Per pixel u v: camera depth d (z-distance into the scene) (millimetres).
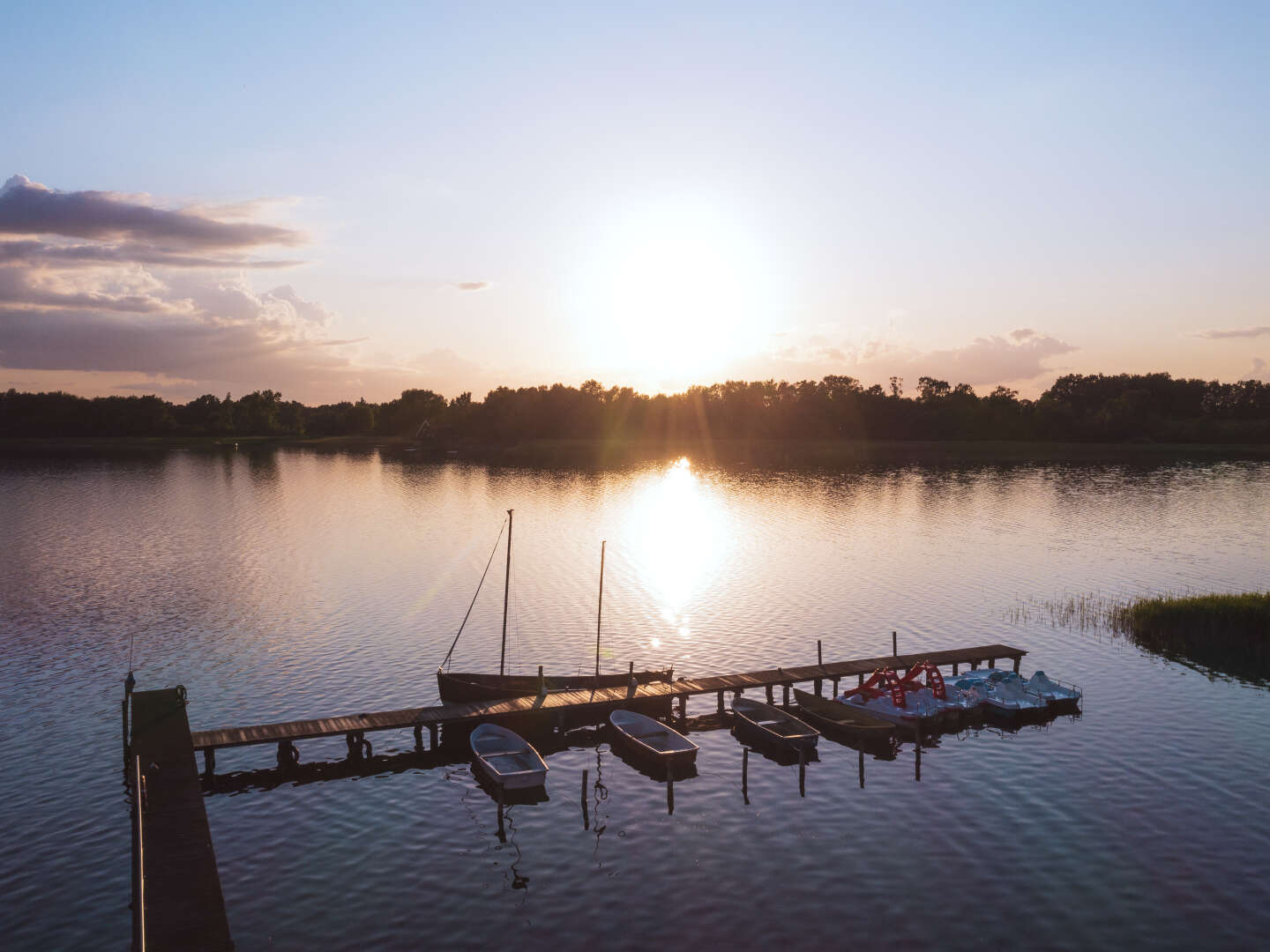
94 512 108750
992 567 76000
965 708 41062
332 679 46188
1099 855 28359
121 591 65938
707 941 23875
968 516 107125
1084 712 42031
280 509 113875
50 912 25125
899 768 35844
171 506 115688
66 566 75188
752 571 74250
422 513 110312
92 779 33594
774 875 27375
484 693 41562
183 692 40062
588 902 25953
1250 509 111375
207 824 28812
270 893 26469
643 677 44688
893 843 29391
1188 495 127750
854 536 92188
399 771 36000
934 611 61188
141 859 24688
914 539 89812
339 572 73500
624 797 33469
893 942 23766
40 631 54656
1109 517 105125
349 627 56375
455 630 55750
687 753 35875
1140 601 57969
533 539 90125
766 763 36750
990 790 33500
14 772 34281
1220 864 27688
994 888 26484
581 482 151125
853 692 42969
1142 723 40438
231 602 62594
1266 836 29500
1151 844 29000
